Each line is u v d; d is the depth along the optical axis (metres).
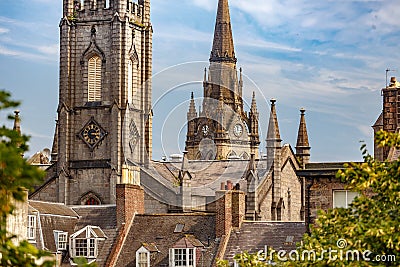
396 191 55.94
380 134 57.19
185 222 110.00
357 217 57.00
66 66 170.88
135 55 171.12
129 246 110.06
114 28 169.38
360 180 56.69
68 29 171.12
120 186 112.56
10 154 38.56
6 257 40.72
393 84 97.94
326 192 89.56
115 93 168.25
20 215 66.19
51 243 110.25
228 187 141.38
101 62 170.12
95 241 110.75
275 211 152.88
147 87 170.12
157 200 148.88
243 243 104.38
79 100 170.12
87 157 168.00
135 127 168.00
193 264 105.44
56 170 168.50
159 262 107.31
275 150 154.12
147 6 174.00
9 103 40.28
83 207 117.06
